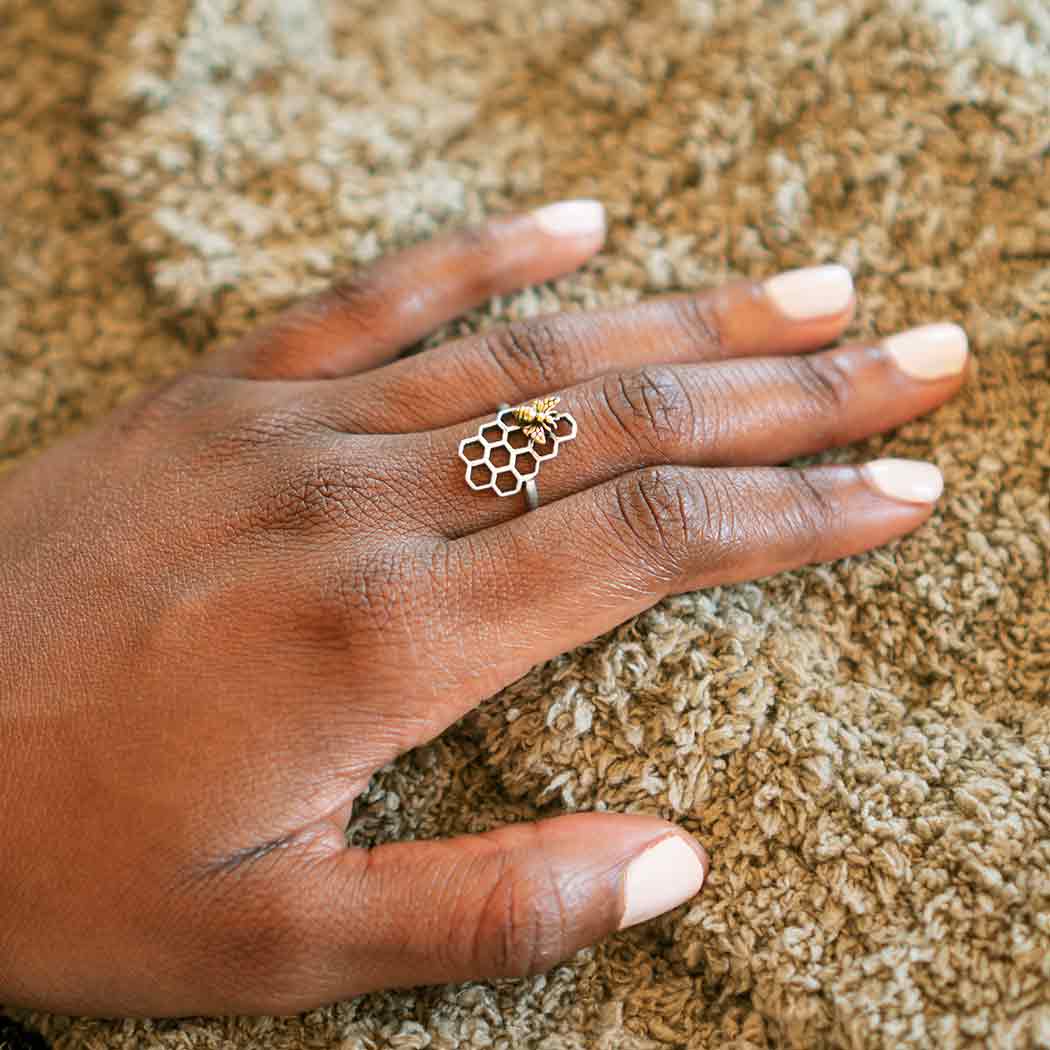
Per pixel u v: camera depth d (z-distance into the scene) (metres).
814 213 0.25
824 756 0.21
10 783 0.21
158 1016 0.21
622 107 0.27
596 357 0.23
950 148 0.25
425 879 0.20
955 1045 0.20
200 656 0.21
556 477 0.22
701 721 0.21
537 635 0.21
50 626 0.21
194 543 0.22
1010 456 0.23
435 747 0.22
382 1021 0.21
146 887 0.20
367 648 0.21
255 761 0.20
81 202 0.28
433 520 0.22
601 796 0.21
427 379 0.23
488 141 0.27
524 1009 0.21
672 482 0.21
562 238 0.25
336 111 0.27
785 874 0.21
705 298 0.24
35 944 0.20
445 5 0.28
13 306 0.28
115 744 0.21
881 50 0.25
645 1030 0.21
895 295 0.25
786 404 0.23
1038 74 0.25
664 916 0.21
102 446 0.23
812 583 0.23
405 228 0.26
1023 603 0.23
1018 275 0.24
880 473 0.22
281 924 0.20
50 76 0.29
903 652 0.23
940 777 0.22
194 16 0.27
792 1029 0.21
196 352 0.27
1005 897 0.20
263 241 0.26
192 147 0.27
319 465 0.22
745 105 0.26
